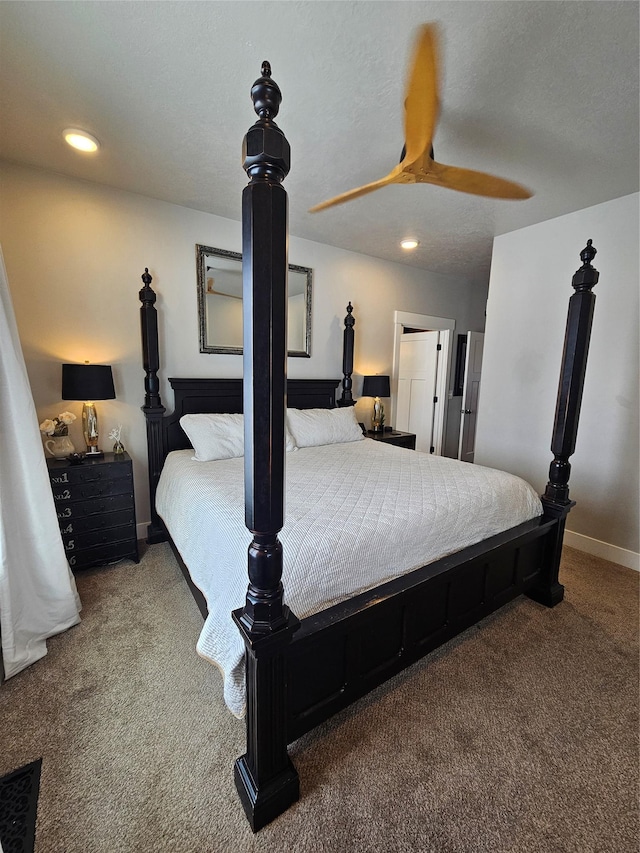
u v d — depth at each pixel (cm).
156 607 212
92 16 131
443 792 121
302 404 368
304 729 127
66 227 249
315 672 127
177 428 299
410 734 140
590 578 253
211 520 165
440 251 384
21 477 174
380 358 432
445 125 186
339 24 133
